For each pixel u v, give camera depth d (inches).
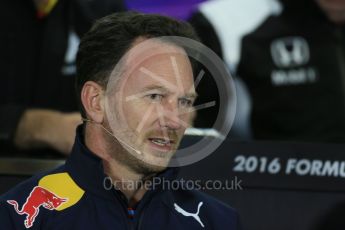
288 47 368.5
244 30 375.9
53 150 272.5
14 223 183.8
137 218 191.8
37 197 189.2
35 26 327.0
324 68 364.2
